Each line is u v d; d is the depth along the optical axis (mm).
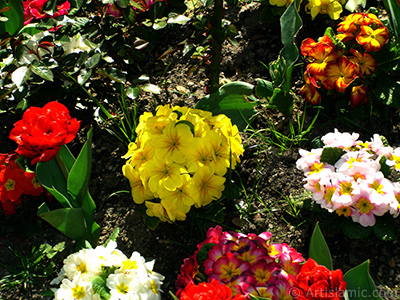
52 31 1021
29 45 967
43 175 895
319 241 825
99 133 1033
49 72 919
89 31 1013
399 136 1000
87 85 1004
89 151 881
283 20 984
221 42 999
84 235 904
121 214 967
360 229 901
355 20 986
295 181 971
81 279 832
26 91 943
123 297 817
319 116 1024
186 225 950
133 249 939
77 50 972
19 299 904
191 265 857
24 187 933
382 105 1006
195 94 1061
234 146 928
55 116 899
